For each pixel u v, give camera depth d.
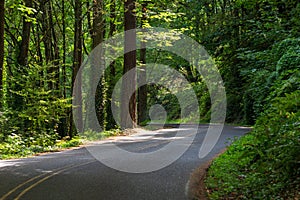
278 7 30.53
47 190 9.18
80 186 9.62
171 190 9.17
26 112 21.86
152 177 10.80
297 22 25.62
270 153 9.46
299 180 8.44
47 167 12.74
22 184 9.87
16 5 22.61
